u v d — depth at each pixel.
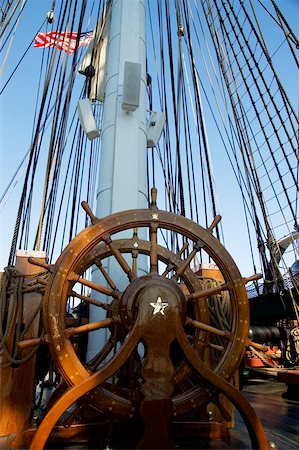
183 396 2.29
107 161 4.23
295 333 8.40
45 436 1.90
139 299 2.17
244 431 2.70
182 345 2.14
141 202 4.10
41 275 2.75
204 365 2.15
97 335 3.40
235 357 2.35
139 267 3.73
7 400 2.46
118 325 2.39
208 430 2.48
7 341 2.56
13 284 2.70
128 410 2.20
